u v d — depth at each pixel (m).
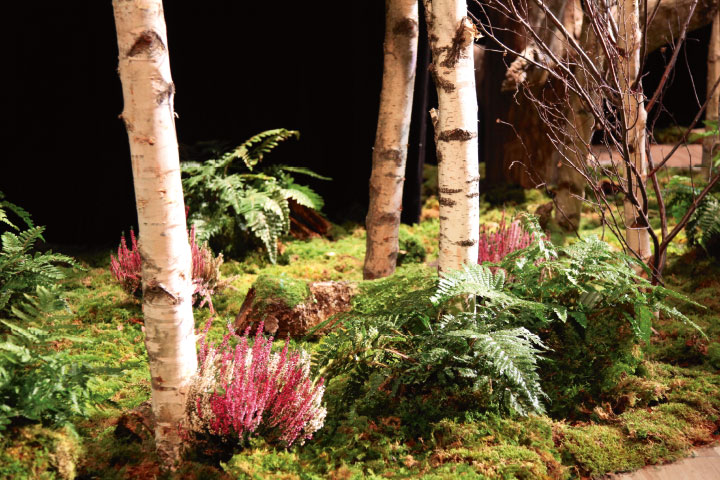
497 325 3.62
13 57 6.86
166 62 2.65
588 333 3.85
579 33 6.47
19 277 4.15
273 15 7.78
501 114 8.11
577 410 3.64
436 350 3.38
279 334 4.54
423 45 6.91
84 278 5.57
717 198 5.55
